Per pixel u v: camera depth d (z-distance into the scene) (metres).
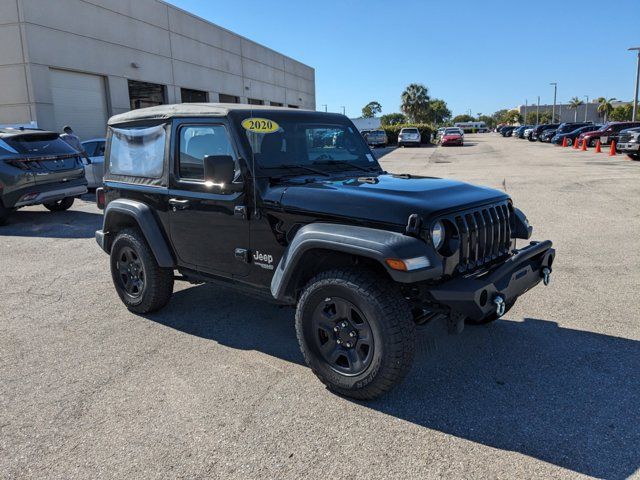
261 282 3.77
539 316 4.62
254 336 4.34
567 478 2.50
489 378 3.51
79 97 20.23
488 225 3.45
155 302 4.70
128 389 3.47
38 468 2.67
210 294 5.46
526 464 2.61
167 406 3.24
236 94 33.56
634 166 18.16
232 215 3.80
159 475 2.59
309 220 3.33
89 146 14.21
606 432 2.86
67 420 3.11
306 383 3.51
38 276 6.41
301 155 4.04
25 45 17.52
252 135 3.77
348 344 3.20
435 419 3.03
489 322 4.43
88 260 7.22
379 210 3.07
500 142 47.66
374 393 3.12
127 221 4.91
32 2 17.62
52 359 3.98
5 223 10.11
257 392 3.39
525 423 2.97
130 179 4.71
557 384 3.41
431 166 21.45
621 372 3.55
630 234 7.62
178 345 4.18
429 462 2.64
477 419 3.02
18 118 18.05
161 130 4.33
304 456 2.72
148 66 24.11
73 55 19.50
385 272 3.15
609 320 4.49
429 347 4.01
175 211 4.26
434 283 3.05
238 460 2.70
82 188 11.02
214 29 30.25
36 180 9.95
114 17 21.67
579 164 19.88
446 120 121.31
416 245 2.88
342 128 4.51
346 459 2.68
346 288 3.08
